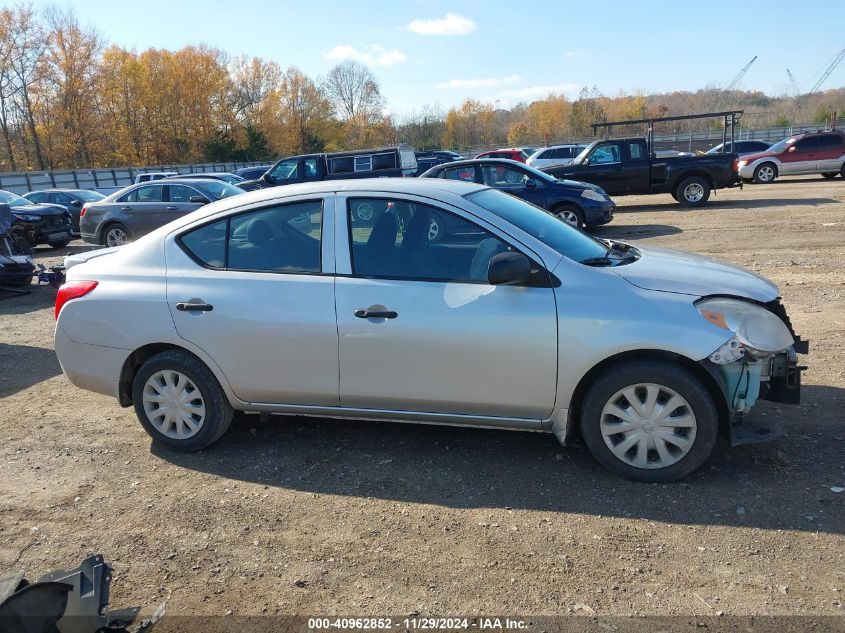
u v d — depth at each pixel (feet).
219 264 13.69
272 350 13.14
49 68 185.26
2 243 35.37
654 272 12.28
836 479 11.69
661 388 11.58
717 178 54.39
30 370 21.04
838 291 24.93
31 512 12.19
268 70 253.24
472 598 9.24
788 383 11.73
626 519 10.91
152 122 212.84
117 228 46.73
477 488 12.21
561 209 42.42
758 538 10.16
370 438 14.60
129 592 9.78
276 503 12.09
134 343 13.92
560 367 11.79
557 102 282.97
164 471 13.58
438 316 12.17
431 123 284.61
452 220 12.69
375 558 10.28
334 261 13.00
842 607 8.61
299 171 63.10
